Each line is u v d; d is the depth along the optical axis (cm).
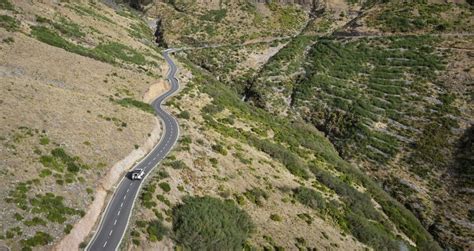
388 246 6097
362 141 9325
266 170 6700
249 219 5219
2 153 4247
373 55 12212
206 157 6238
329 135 10025
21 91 5709
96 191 4478
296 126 10012
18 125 4806
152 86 8419
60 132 5041
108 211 4453
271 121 9650
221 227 4747
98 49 9356
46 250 3516
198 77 10756
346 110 10244
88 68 7888
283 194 6184
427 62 11175
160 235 4300
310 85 11344
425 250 6625
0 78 5988
